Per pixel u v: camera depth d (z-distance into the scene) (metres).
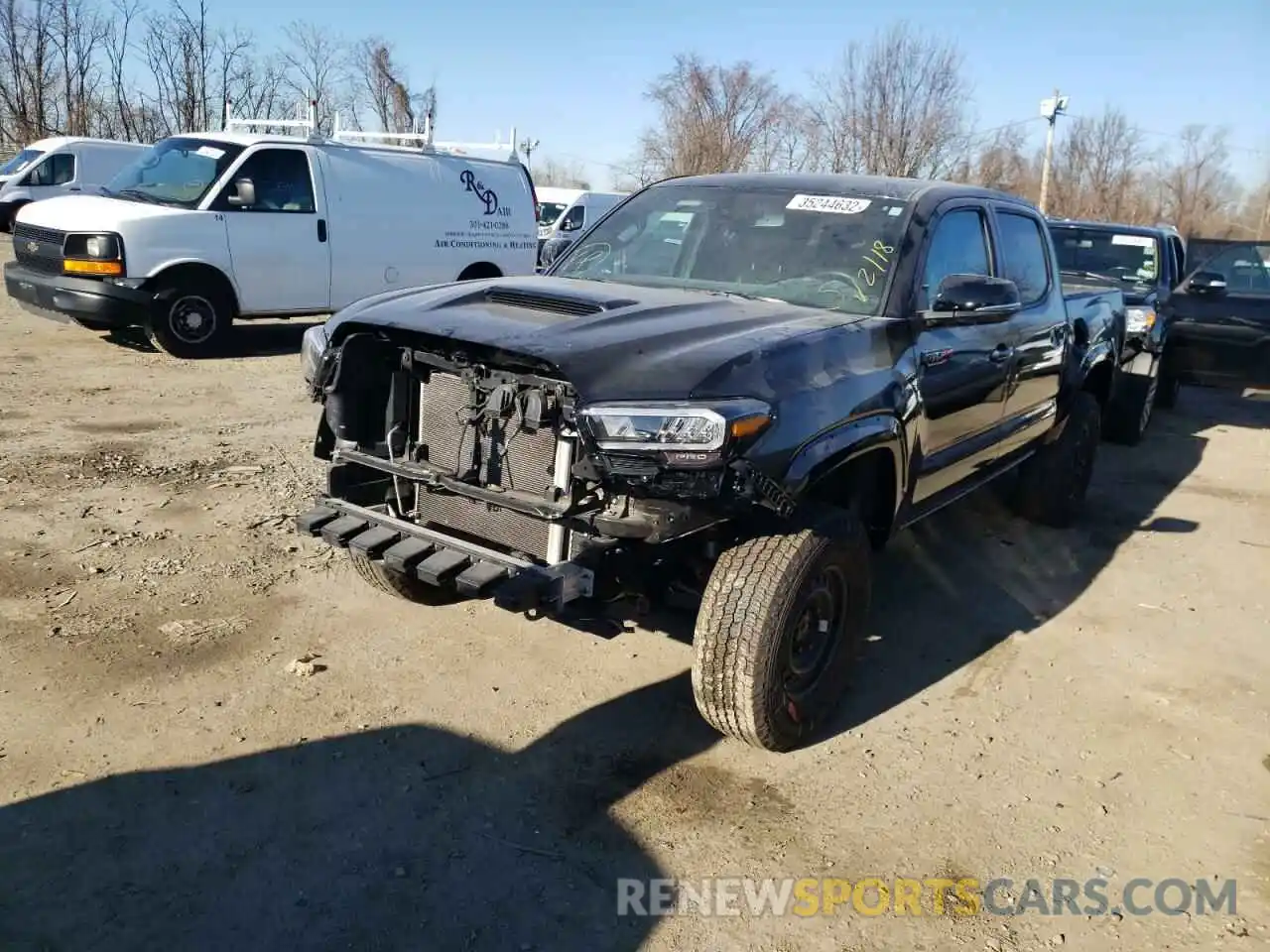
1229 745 3.85
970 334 4.50
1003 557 5.83
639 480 3.02
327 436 3.92
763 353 3.28
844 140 30.08
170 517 5.46
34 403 7.80
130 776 3.21
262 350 10.89
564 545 3.28
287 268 10.58
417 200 11.64
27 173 20.70
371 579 4.38
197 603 4.44
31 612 4.23
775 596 3.27
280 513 5.61
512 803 3.22
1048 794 3.46
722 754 3.57
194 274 10.00
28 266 10.10
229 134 10.84
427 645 4.21
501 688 3.91
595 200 26.11
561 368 3.08
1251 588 5.52
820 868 3.01
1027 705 4.08
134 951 2.53
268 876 2.82
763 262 4.35
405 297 3.91
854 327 3.72
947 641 4.66
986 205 5.00
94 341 10.73
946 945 2.73
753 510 3.15
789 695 3.50
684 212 4.73
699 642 3.33
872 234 4.29
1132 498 7.26
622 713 3.79
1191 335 10.12
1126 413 8.71
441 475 3.52
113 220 9.52
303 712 3.65
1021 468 6.33
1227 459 8.62
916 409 3.93
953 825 3.26
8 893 2.68
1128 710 4.09
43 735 3.38
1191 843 3.24
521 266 12.91
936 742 3.76
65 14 30.75
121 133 31.84
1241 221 55.78
